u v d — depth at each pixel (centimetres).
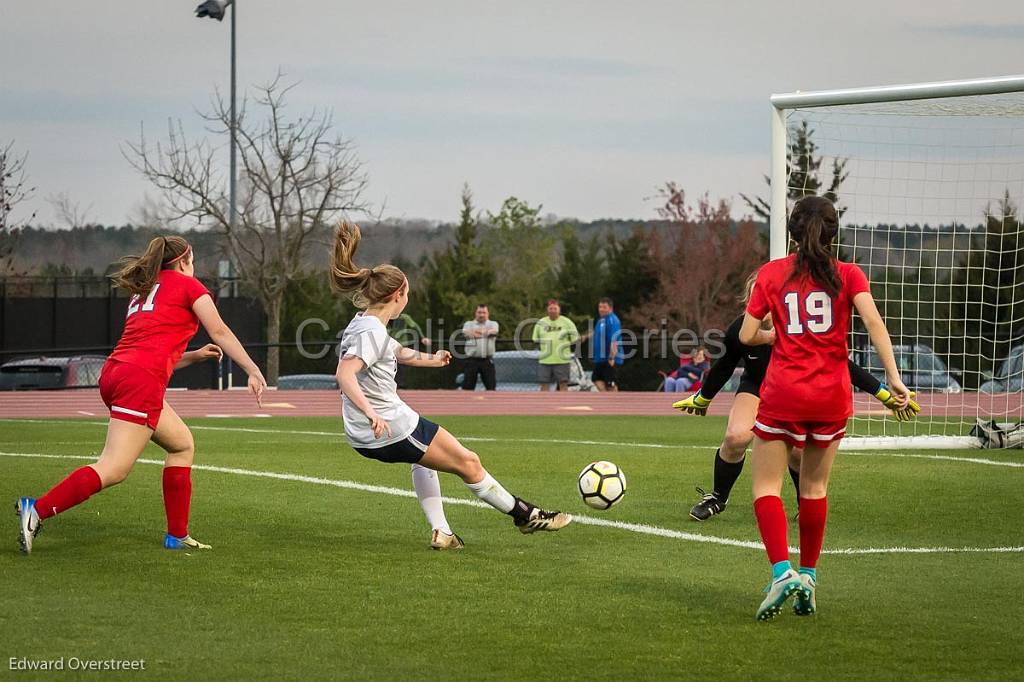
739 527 2172
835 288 1452
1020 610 1514
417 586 1636
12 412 5697
